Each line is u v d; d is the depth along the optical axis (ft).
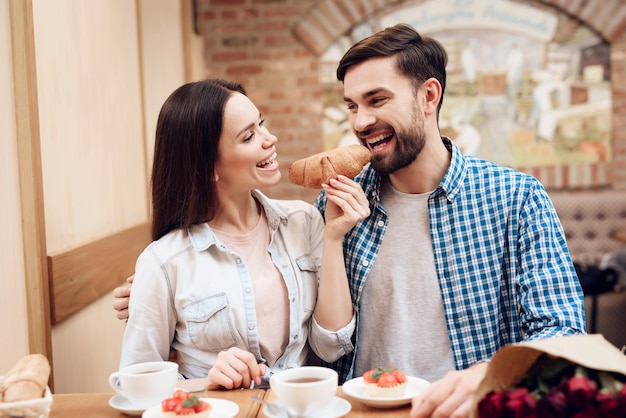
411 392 3.97
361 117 4.99
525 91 16.94
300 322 5.03
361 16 17.03
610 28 16.60
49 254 6.24
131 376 3.82
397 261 5.20
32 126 5.80
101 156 8.28
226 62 17.40
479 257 5.05
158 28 12.45
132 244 9.19
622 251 15.30
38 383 3.60
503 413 3.05
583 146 16.93
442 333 5.08
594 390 2.95
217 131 4.80
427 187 5.26
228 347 4.86
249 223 5.19
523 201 5.02
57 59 6.81
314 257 5.32
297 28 17.17
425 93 5.10
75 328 6.97
